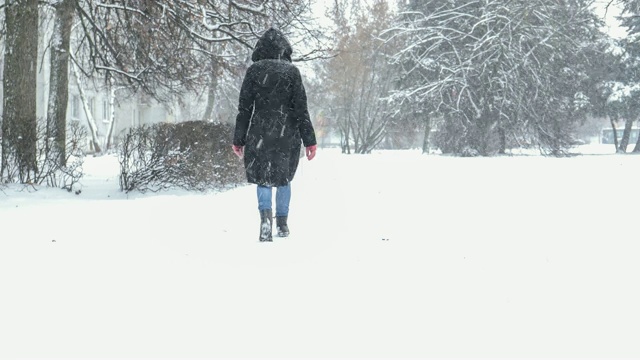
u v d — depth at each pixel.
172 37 13.05
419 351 2.52
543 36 33.84
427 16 36.81
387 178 13.79
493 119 34.41
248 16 13.11
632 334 2.72
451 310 3.12
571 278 3.84
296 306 3.20
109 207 8.01
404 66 37.12
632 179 12.77
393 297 3.39
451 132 36.53
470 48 34.56
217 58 13.92
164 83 14.99
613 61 40.94
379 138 50.16
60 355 2.46
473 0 35.28
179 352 2.51
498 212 7.39
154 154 9.99
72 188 10.48
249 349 2.55
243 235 5.73
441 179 13.34
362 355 2.47
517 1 32.81
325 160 25.45
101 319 2.96
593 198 8.95
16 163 9.87
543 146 34.50
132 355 2.47
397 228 6.12
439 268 4.16
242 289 3.57
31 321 2.93
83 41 15.23
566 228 6.04
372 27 41.47
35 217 6.97
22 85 10.09
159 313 3.07
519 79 32.88
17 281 3.77
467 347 2.57
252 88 5.52
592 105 40.66
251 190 10.90
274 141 5.43
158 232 5.91
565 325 2.86
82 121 36.44
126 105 43.69
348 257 4.57
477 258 4.52
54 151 10.16
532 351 2.52
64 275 3.95
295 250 4.89
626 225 6.21
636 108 41.59
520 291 3.51
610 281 3.75
